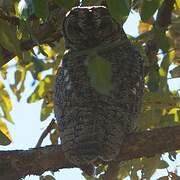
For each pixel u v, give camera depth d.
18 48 8.91
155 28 9.96
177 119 11.47
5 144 9.45
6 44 8.86
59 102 9.89
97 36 11.00
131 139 9.41
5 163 9.42
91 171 9.61
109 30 11.05
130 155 9.44
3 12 9.23
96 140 9.05
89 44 11.05
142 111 11.51
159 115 11.51
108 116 9.34
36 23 10.48
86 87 9.61
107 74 7.36
